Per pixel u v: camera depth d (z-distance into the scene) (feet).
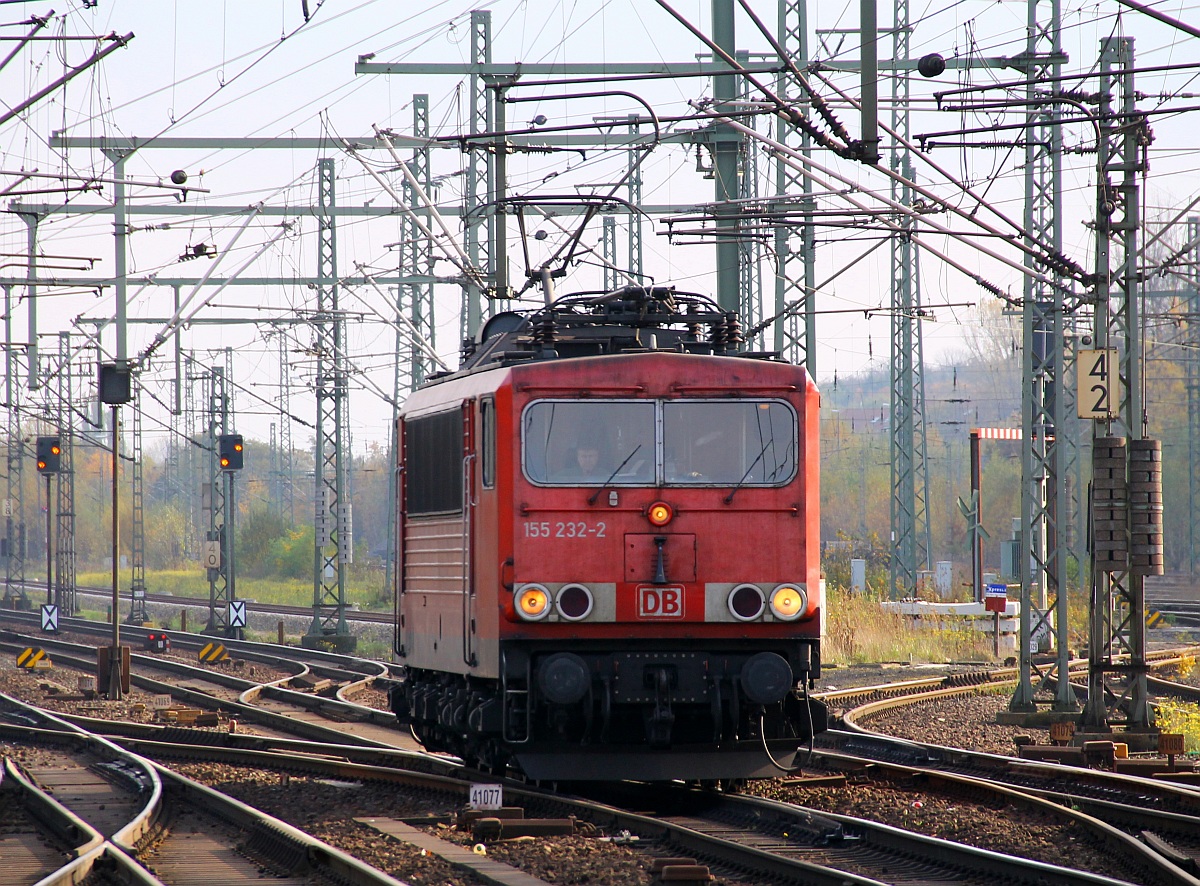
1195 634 545.03
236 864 138.51
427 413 194.49
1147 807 164.04
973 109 237.25
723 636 163.43
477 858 133.69
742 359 167.73
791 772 176.35
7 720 308.60
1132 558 246.68
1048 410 406.41
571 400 164.55
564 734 165.17
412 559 201.98
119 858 131.23
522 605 160.66
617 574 162.20
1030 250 231.30
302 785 193.88
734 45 291.17
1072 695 278.46
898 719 285.23
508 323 201.26
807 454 166.30
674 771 165.17
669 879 121.80
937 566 645.10
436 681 199.62
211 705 347.36
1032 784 184.75
